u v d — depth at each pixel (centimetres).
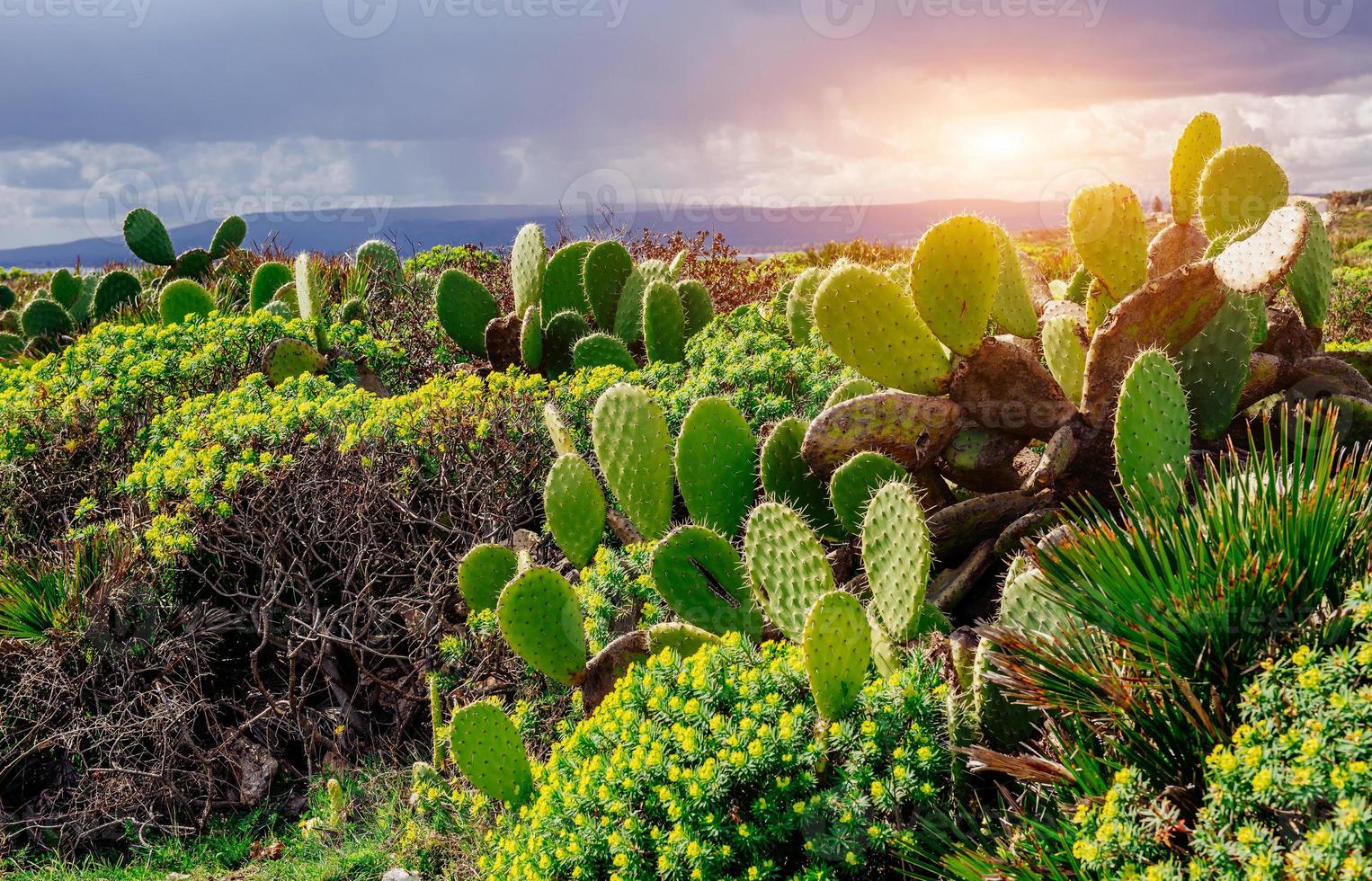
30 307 1057
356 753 456
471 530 504
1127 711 231
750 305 764
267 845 417
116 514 565
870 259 1169
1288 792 188
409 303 915
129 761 442
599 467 527
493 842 353
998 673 263
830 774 285
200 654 472
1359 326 1173
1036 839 229
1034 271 554
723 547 389
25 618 488
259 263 1184
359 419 523
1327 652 212
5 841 429
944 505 443
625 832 283
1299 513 229
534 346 725
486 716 354
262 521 478
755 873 263
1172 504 265
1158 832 206
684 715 302
